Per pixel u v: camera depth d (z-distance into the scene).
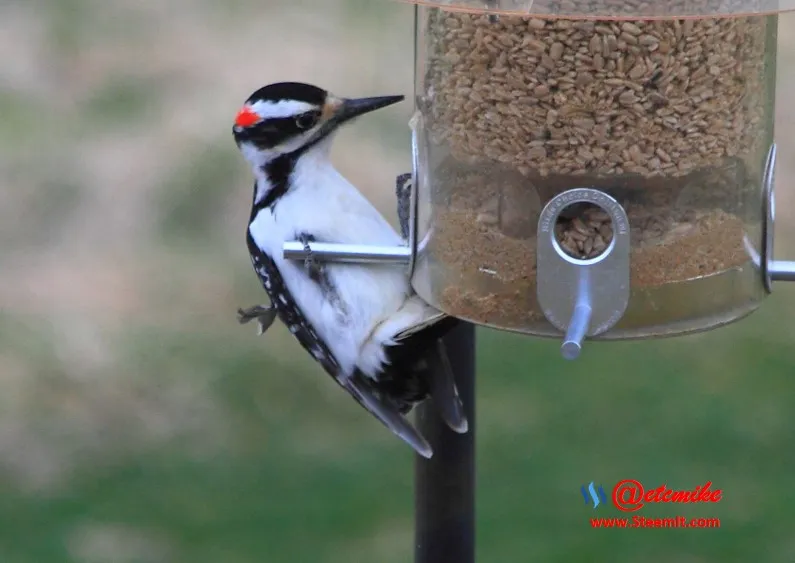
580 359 13.38
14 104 18.23
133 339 14.24
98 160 17.06
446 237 7.06
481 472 11.98
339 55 18.83
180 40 19.55
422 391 7.48
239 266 15.38
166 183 16.53
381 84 17.94
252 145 8.00
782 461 11.94
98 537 11.66
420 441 7.33
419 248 7.33
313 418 13.07
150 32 19.83
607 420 12.52
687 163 6.61
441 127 7.02
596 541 11.34
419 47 7.24
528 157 6.68
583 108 6.56
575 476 11.88
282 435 12.84
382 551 11.38
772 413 12.52
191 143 17.27
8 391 13.44
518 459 12.07
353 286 7.58
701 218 6.70
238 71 18.61
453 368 7.44
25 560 11.24
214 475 12.35
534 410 12.66
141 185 16.55
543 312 6.70
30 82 18.72
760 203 6.97
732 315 6.90
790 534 11.25
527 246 6.75
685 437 12.27
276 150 7.95
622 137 6.55
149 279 15.17
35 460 12.62
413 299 7.57
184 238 15.87
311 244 7.49
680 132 6.57
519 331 6.85
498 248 6.83
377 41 19.23
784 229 15.50
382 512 11.81
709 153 6.64
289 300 7.87
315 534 11.59
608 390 12.92
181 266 15.38
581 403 12.78
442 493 7.45
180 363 13.89
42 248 15.78
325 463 12.43
